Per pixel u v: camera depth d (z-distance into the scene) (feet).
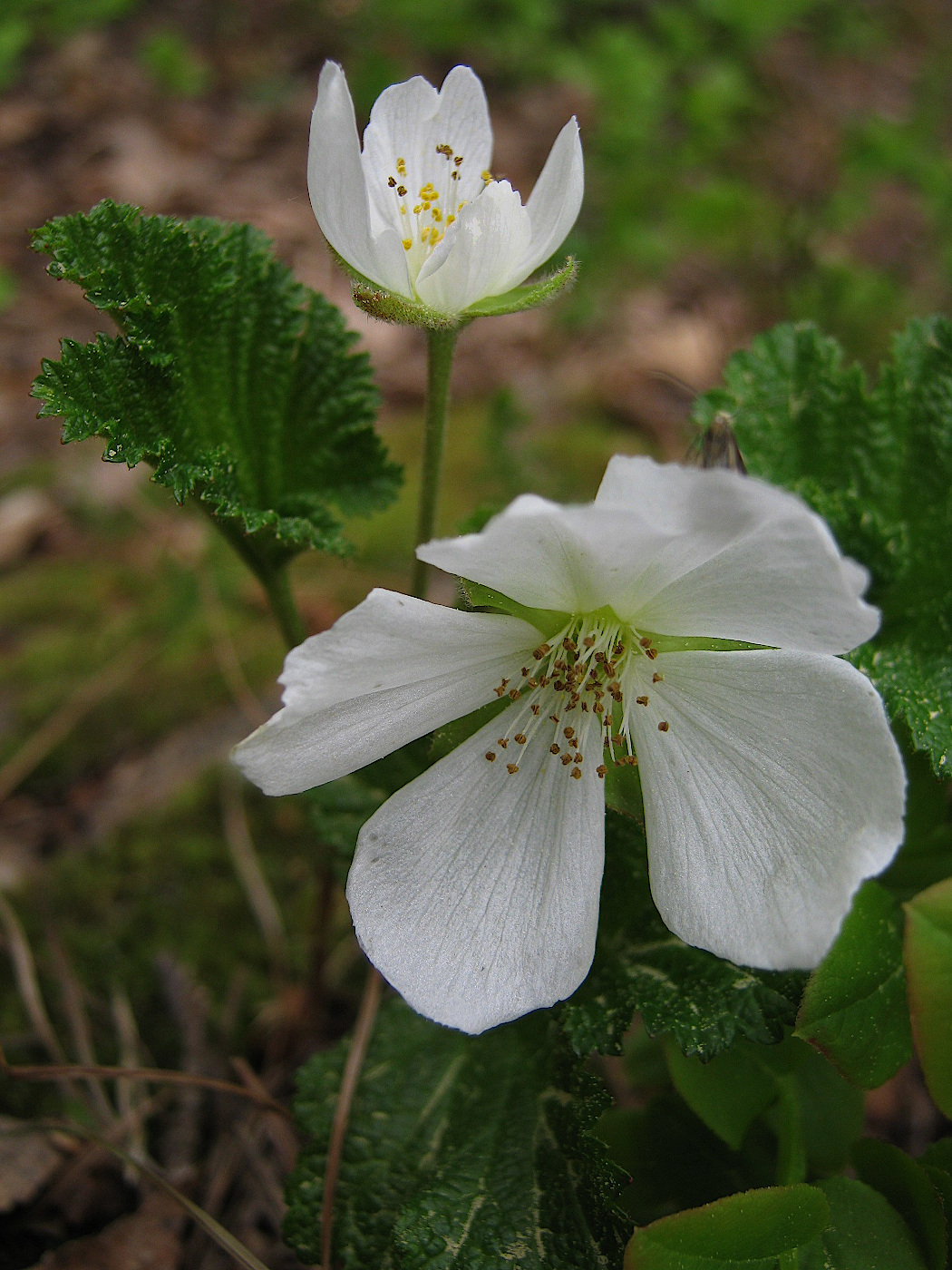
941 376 0.20
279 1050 0.23
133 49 0.71
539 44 0.70
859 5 0.84
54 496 0.38
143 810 0.27
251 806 0.28
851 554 0.19
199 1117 0.21
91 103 0.65
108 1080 0.22
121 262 0.17
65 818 0.27
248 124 0.65
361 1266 0.16
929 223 0.54
